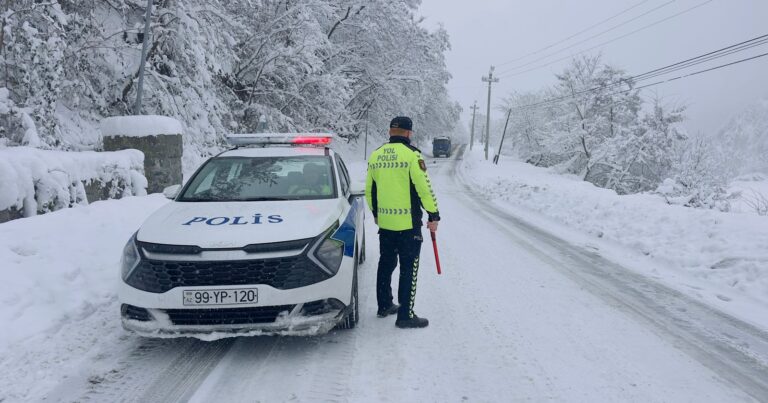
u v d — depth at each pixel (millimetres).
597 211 10023
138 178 8375
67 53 12172
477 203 14219
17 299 3920
